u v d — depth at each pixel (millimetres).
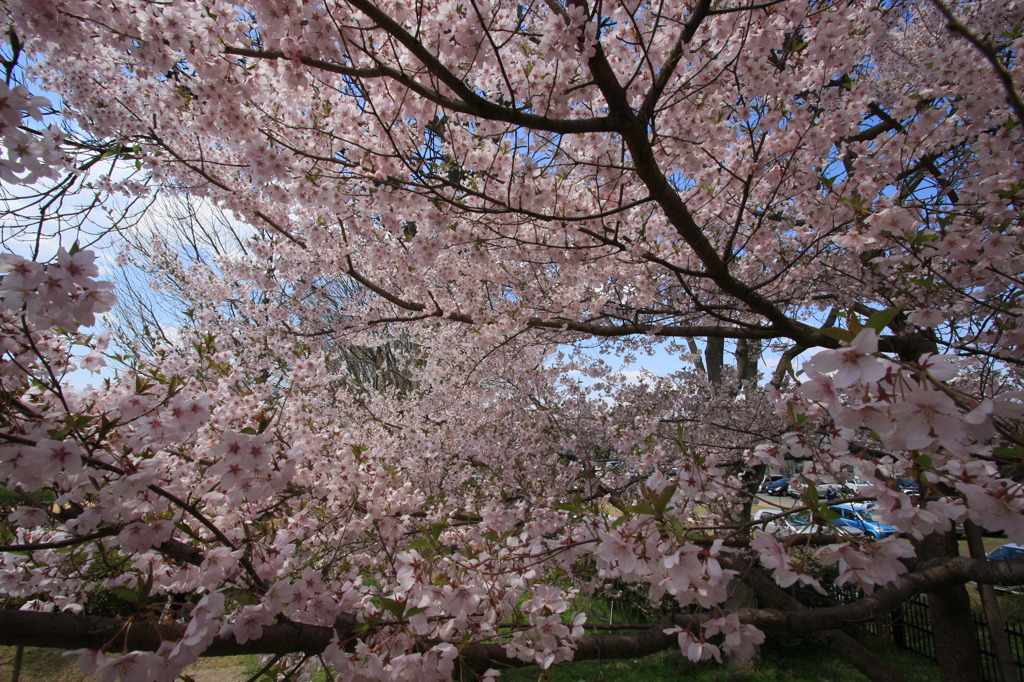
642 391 5707
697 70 2646
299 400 3037
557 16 1903
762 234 3549
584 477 4793
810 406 1815
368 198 3021
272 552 1885
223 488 1682
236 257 4387
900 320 3760
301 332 4777
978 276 2756
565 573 2643
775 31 2490
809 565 2424
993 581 2812
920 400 1049
